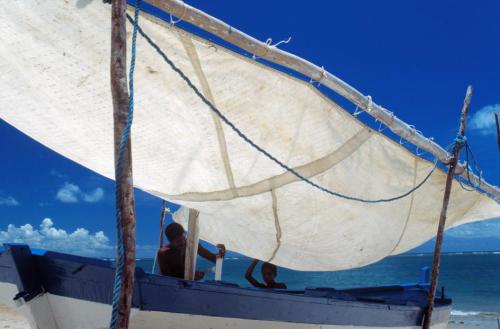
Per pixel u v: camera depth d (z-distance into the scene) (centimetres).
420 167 845
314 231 723
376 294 1012
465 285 5319
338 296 675
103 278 449
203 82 543
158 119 544
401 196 773
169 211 1012
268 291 559
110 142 551
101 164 589
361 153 735
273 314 565
